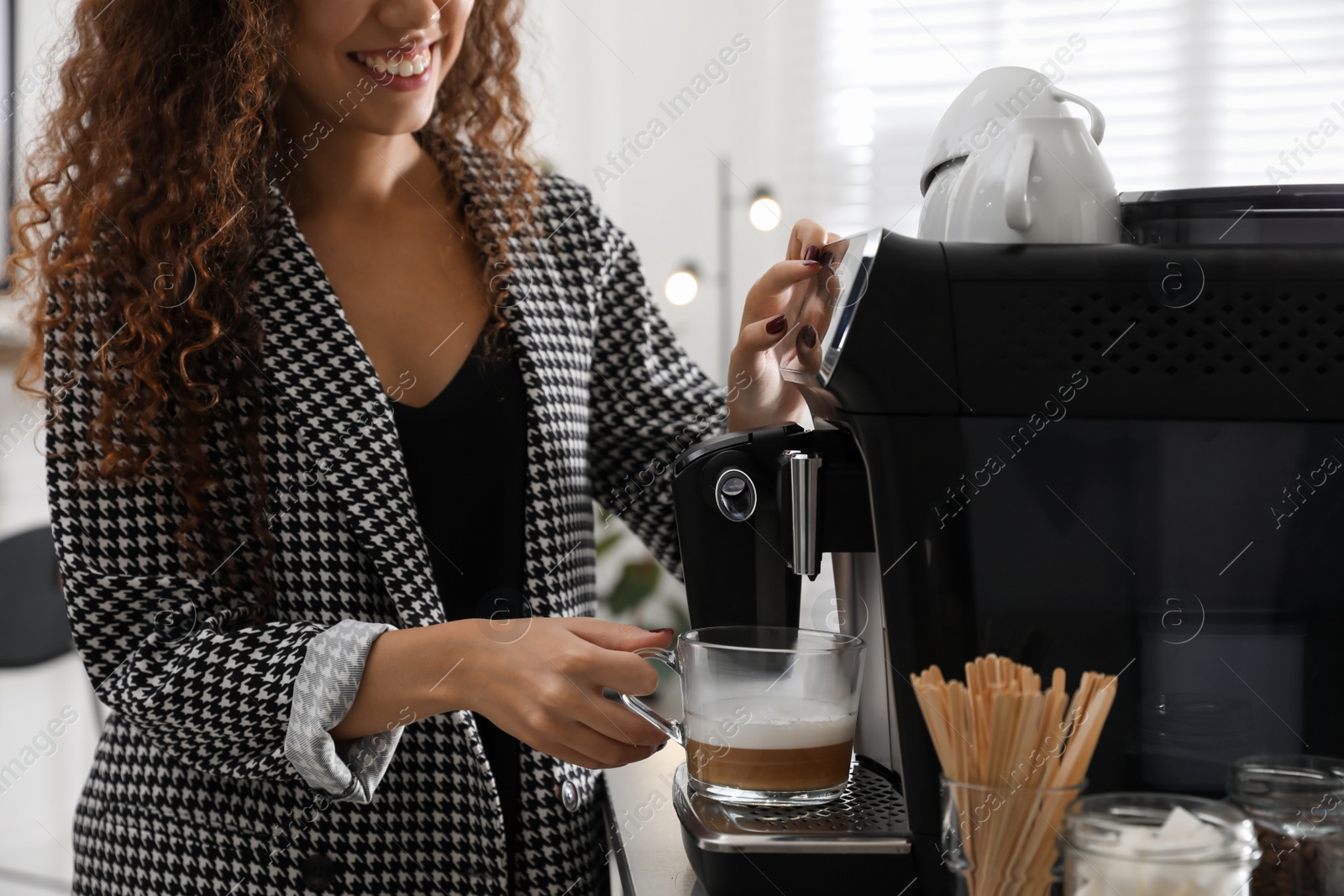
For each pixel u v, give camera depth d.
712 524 0.58
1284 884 0.42
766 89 2.36
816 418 0.65
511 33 0.95
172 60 0.74
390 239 0.83
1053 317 0.47
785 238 2.38
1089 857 0.37
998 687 0.44
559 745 0.60
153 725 0.65
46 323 0.73
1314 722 0.47
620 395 0.92
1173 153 2.06
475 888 0.73
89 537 0.70
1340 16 1.97
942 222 0.59
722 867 0.49
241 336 0.72
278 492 0.73
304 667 0.64
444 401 0.78
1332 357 0.46
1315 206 0.49
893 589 0.48
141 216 0.71
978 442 0.47
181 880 0.72
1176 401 0.47
